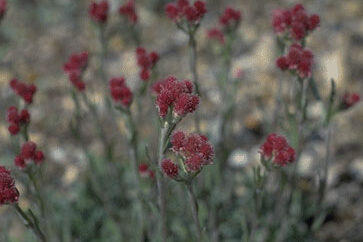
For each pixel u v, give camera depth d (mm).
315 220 3670
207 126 4395
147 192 3014
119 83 2891
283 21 2842
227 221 3854
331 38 5570
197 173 2152
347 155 4355
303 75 2697
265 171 2480
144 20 6098
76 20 6160
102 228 3906
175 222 3539
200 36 5746
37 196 2607
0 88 5074
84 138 4609
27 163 2506
